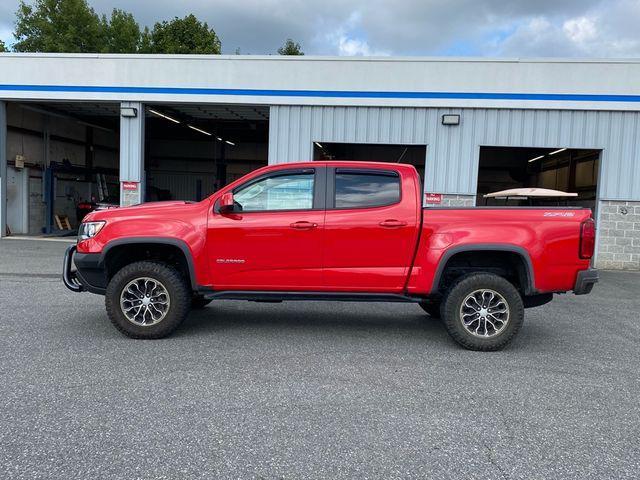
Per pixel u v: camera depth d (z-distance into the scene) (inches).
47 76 612.1
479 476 119.0
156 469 119.1
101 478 114.8
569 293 379.2
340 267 221.3
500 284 216.4
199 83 587.2
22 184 753.6
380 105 559.8
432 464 124.0
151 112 740.7
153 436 135.0
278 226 219.9
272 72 574.2
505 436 139.5
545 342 238.2
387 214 219.1
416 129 558.3
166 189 1214.9
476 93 545.0
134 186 610.5
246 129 941.8
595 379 186.7
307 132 574.6
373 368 193.3
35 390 164.2
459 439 137.2
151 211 227.5
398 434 139.2
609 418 152.6
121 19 1434.5
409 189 221.1
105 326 246.8
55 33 1323.8
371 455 127.6
